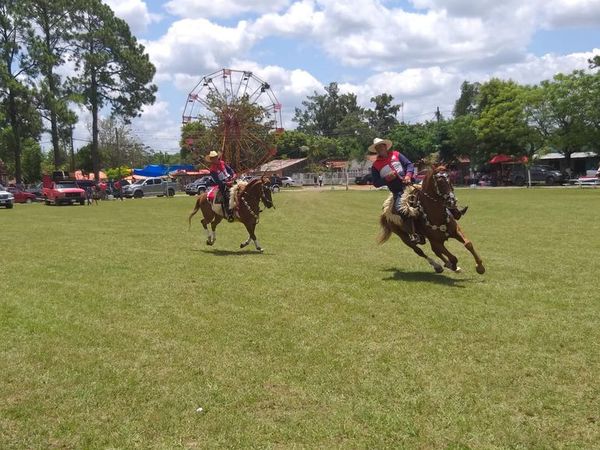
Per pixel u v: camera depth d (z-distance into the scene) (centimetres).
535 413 505
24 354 677
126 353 679
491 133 6600
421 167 1146
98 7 6338
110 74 6669
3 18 5747
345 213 2941
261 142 6297
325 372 608
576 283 1016
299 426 491
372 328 758
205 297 952
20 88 5700
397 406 525
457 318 793
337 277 1107
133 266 1270
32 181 8381
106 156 9156
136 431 488
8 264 1323
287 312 848
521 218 2342
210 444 466
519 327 746
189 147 6362
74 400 549
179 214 3130
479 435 470
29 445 469
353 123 11656
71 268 1254
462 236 1072
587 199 3384
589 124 5812
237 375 605
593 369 598
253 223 1523
